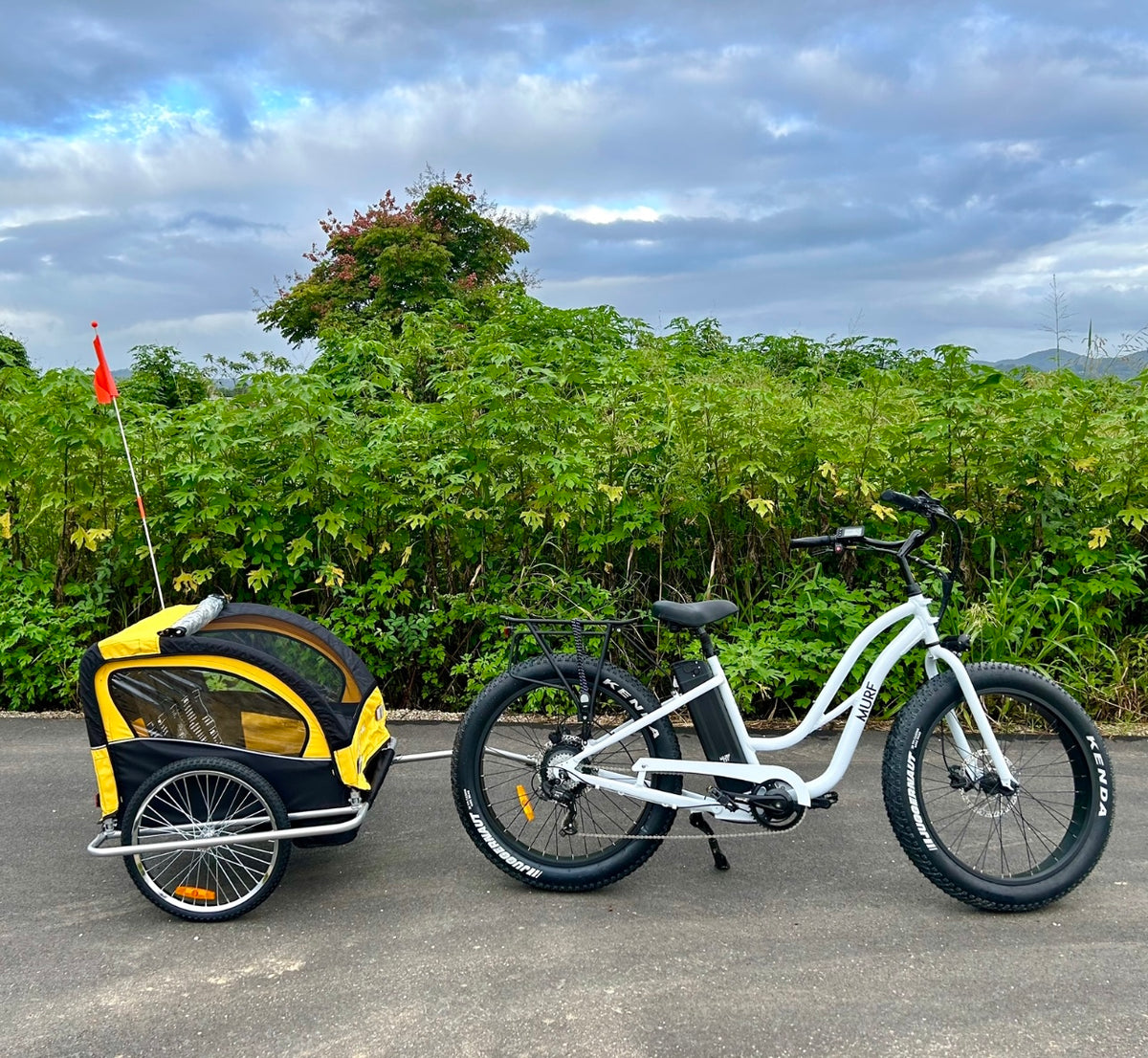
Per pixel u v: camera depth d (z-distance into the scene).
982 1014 2.60
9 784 4.36
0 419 5.62
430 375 9.39
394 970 2.85
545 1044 2.49
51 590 5.70
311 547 5.35
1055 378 5.95
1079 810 3.28
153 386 9.47
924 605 3.33
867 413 5.62
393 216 23.34
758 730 5.02
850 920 3.12
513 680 3.39
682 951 2.94
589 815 3.81
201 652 3.17
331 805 3.23
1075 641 5.30
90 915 3.21
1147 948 2.94
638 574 5.66
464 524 5.56
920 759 3.20
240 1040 2.53
